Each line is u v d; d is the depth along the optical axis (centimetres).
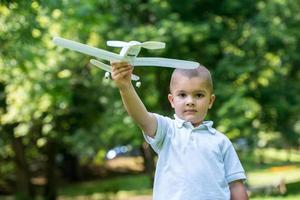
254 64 1512
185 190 356
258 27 1501
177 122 376
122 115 1524
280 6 1523
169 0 1459
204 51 1476
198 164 361
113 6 1462
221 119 1395
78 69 1683
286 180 2256
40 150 2355
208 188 358
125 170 3578
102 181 3262
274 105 1658
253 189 1909
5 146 2167
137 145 1562
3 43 920
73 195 2716
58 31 1142
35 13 836
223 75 1499
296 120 1862
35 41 915
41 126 1961
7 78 1498
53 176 2412
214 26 1501
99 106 1861
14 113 1639
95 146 1720
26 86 1520
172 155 367
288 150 2756
